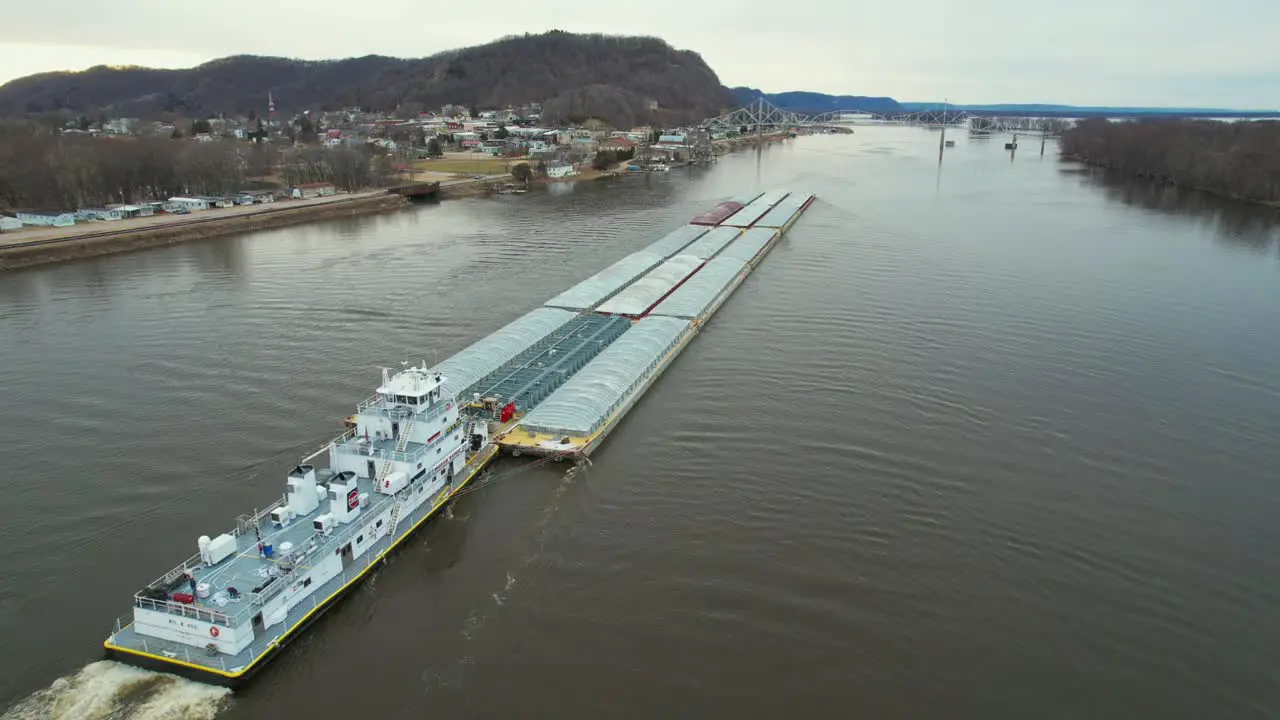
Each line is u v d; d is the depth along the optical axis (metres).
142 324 112.50
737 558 59.16
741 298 127.81
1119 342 105.81
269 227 194.88
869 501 66.88
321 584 53.62
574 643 50.59
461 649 50.16
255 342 104.88
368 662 49.12
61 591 55.09
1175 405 86.44
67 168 199.12
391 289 132.88
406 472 61.97
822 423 81.06
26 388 89.25
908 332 109.50
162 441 76.50
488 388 85.31
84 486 68.44
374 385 90.06
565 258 158.25
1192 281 137.12
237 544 54.22
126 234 167.00
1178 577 57.94
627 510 65.38
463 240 178.12
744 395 88.19
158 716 44.53
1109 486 69.94
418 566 58.53
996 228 190.12
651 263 145.00
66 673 47.47
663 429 79.88
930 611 53.81
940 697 46.59
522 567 58.31
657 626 52.09
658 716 44.78
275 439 76.94
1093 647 50.88
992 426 80.81
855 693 46.72
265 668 48.19
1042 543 61.59
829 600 54.66
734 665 48.69
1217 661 49.94
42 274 143.00
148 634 48.78
